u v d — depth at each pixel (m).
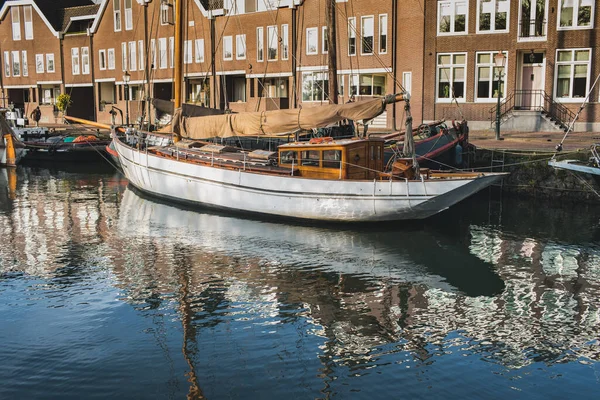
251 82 43.16
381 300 12.38
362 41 37.12
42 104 57.97
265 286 13.13
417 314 11.62
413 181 16.58
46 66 56.84
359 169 17.69
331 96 24.00
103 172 30.92
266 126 18.58
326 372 9.30
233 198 19.16
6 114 42.50
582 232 17.75
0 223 19.05
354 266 14.55
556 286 13.27
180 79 21.72
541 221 19.19
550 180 21.80
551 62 31.47
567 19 30.94
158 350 10.03
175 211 20.42
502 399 8.59
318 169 17.91
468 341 10.44
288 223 18.31
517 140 26.77
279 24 40.78
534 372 9.35
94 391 8.77
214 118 19.86
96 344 10.24
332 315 11.55
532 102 32.88
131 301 12.19
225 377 9.15
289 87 41.47
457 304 12.17
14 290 12.82
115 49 51.81
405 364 9.59
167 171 21.08
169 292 12.71
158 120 24.05
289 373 9.27
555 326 11.10
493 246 16.39
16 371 9.33
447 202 16.73
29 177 29.34
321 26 38.81
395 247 16.14
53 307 11.87
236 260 14.92
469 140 27.17
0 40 58.94
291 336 10.57
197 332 10.72
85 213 20.45
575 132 30.69
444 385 8.94
